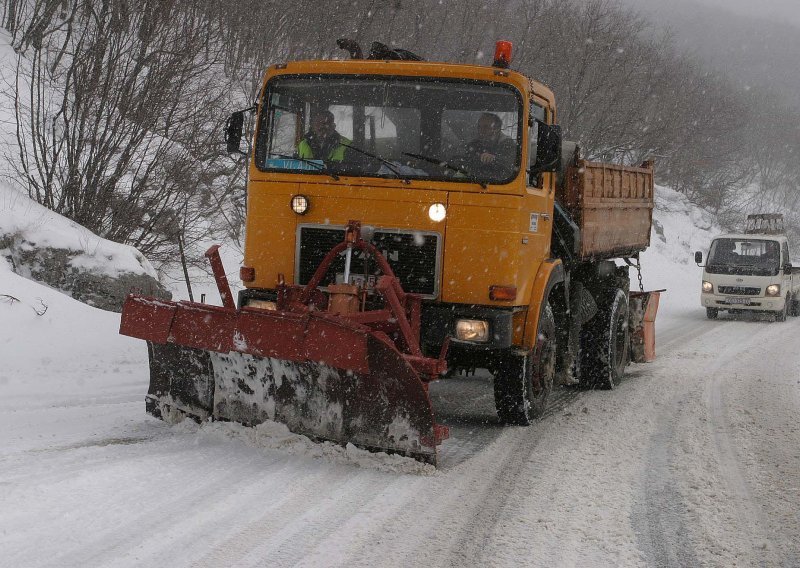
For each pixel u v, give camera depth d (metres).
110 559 3.95
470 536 4.56
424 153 6.74
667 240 40.38
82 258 11.54
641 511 5.12
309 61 6.98
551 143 6.75
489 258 6.64
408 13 27.16
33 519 4.38
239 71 19.31
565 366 8.58
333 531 4.51
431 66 6.78
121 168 12.78
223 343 5.75
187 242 14.39
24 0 17.77
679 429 7.65
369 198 6.73
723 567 4.27
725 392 9.89
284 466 5.63
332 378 5.80
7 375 8.19
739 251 21.66
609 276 10.33
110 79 12.42
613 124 31.22
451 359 7.27
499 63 7.14
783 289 21.23
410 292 6.69
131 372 8.88
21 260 11.23
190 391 6.39
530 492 5.43
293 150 6.91
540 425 7.62
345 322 5.41
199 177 14.17
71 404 7.36
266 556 4.10
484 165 6.70
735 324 20.16
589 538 4.61
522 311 7.07
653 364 12.56
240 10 18.44
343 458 5.77
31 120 12.44
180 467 5.45
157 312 6.02
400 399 5.70
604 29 31.23
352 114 6.84
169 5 12.69
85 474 5.12
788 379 11.12
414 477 5.61
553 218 8.16
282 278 6.70
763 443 7.16
